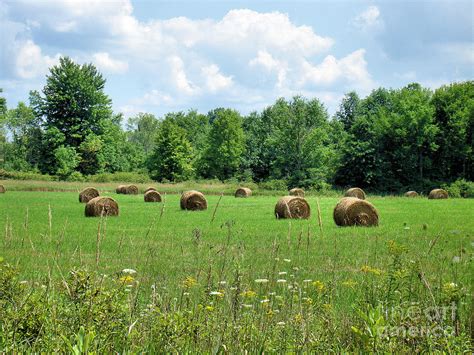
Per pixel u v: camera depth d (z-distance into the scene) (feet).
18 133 322.34
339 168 260.21
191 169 298.35
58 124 296.30
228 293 15.62
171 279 25.34
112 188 213.25
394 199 180.75
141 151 366.02
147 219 87.25
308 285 25.49
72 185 219.82
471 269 22.98
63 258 39.83
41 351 12.42
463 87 262.88
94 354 11.48
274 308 18.15
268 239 56.49
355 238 58.65
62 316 13.12
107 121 316.19
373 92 337.31
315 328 14.93
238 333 13.42
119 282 14.84
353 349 13.85
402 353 12.98
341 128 327.06
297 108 271.28
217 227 72.64
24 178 257.75
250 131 337.72
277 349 13.26
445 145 254.06
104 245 51.21
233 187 222.69
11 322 13.07
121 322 13.35
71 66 301.22
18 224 74.95
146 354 12.87
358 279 29.04
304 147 269.44
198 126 401.08
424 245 47.26
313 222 83.92
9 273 13.99
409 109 255.70
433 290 17.39
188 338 13.33
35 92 300.20
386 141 258.57
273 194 203.82
